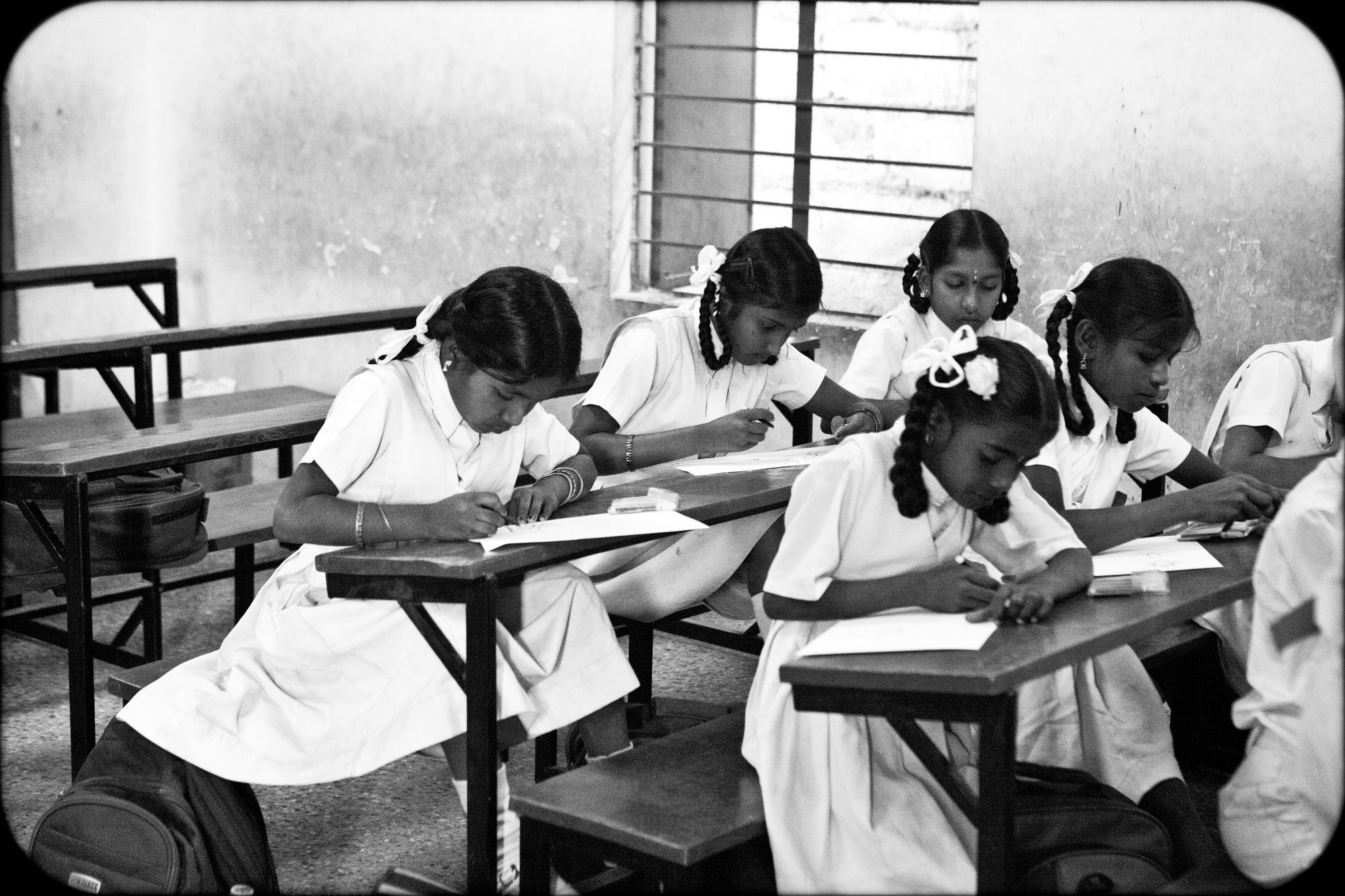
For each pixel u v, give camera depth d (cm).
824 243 500
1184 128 397
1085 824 241
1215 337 404
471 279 543
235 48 589
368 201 565
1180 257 405
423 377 274
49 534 313
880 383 367
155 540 354
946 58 441
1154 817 256
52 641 391
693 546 325
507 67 518
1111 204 412
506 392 264
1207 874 224
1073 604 236
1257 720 223
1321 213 381
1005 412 225
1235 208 394
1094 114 410
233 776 255
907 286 371
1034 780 261
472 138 532
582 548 253
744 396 353
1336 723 205
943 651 210
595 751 276
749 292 325
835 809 233
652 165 509
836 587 237
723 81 521
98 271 545
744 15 512
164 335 423
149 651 395
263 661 266
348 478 267
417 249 555
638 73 499
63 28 588
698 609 370
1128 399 296
